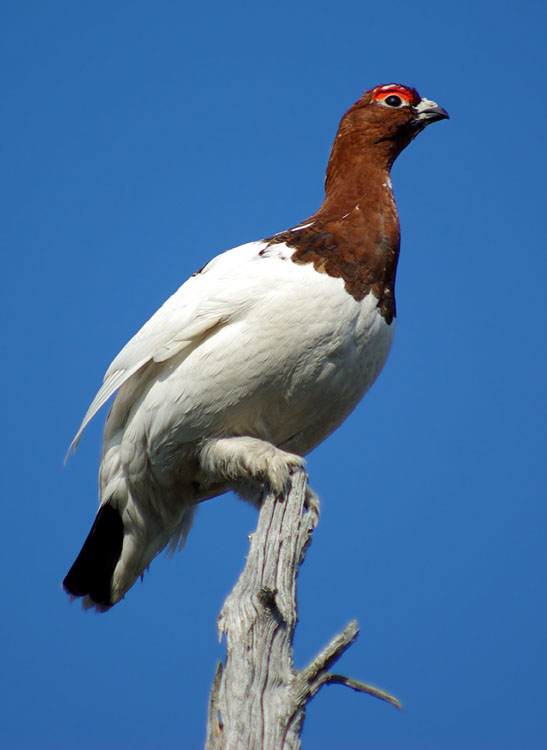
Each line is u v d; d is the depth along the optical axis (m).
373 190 10.17
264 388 8.89
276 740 6.89
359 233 9.40
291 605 7.46
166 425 9.11
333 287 8.90
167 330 9.18
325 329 8.79
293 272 8.91
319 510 9.11
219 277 9.21
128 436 9.46
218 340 8.84
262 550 7.81
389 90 10.93
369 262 9.24
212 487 9.90
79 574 10.12
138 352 9.36
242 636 7.23
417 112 10.84
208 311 8.92
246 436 9.23
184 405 8.98
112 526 10.01
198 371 8.88
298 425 9.48
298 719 6.99
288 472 8.48
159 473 9.55
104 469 9.86
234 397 8.89
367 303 9.08
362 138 10.78
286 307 8.73
